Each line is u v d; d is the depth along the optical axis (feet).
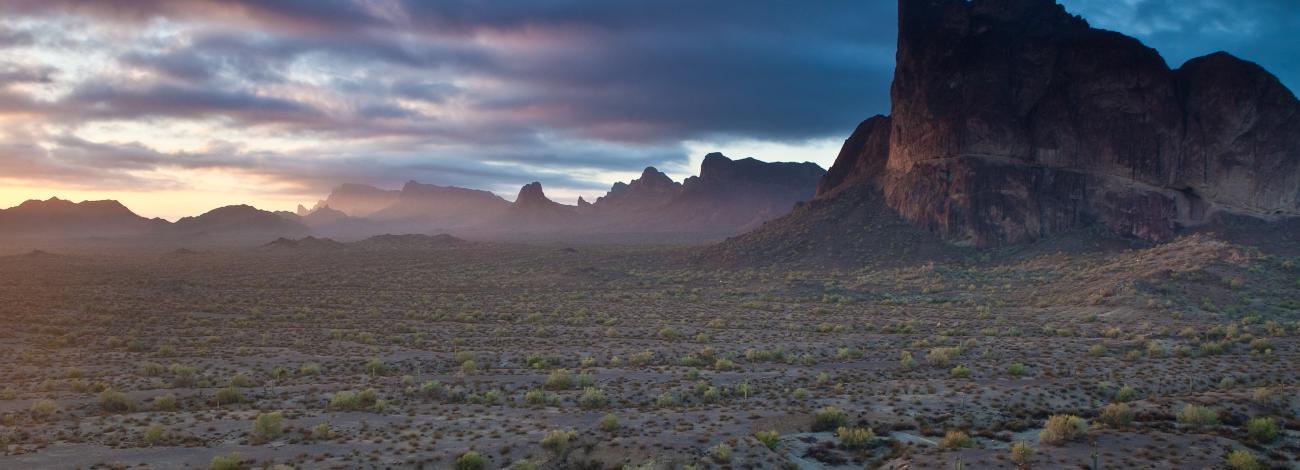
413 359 215.51
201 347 233.55
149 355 217.77
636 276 519.60
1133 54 499.10
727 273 506.07
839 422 140.36
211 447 123.54
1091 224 476.54
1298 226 440.45
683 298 399.44
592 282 490.90
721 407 156.35
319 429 130.72
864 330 275.80
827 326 276.82
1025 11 572.51
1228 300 292.81
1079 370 186.39
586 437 127.34
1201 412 132.67
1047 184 497.05
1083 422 126.93
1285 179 457.68
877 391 167.32
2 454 116.06
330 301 380.58
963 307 337.52
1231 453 112.57
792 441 132.05
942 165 532.73
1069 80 517.96
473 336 264.31
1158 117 480.23
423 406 158.30
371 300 386.73
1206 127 471.62
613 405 159.74
